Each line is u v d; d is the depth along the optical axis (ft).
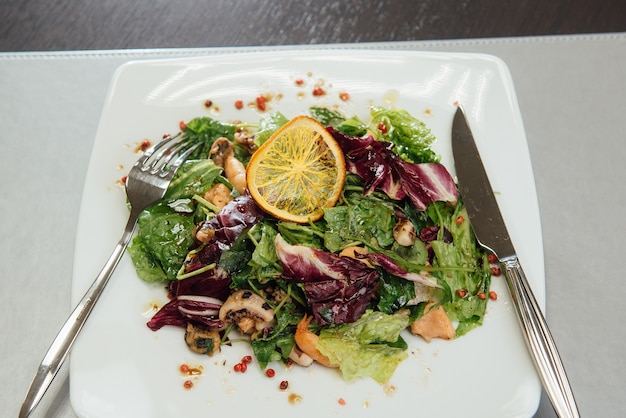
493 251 1.71
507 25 2.37
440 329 1.64
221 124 1.86
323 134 1.70
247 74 1.93
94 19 2.34
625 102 2.19
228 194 1.75
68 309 1.86
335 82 1.94
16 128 2.10
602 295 1.89
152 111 1.88
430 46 2.27
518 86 2.21
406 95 1.93
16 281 1.89
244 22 2.36
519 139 1.87
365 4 2.41
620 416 1.75
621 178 2.06
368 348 1.62
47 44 2.29
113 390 1.57
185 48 2.29
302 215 1.68
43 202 2.00
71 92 2.17
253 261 1.63
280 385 1.60
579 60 2.27
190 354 1.63
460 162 1.83
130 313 1.65
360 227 1.70
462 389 1.60
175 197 1.75
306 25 2.37
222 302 1.65
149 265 1.68
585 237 1.97
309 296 1.60
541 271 1.71
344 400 1.59
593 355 1.81
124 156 1.84
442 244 1.70
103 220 1.74
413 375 1.61
